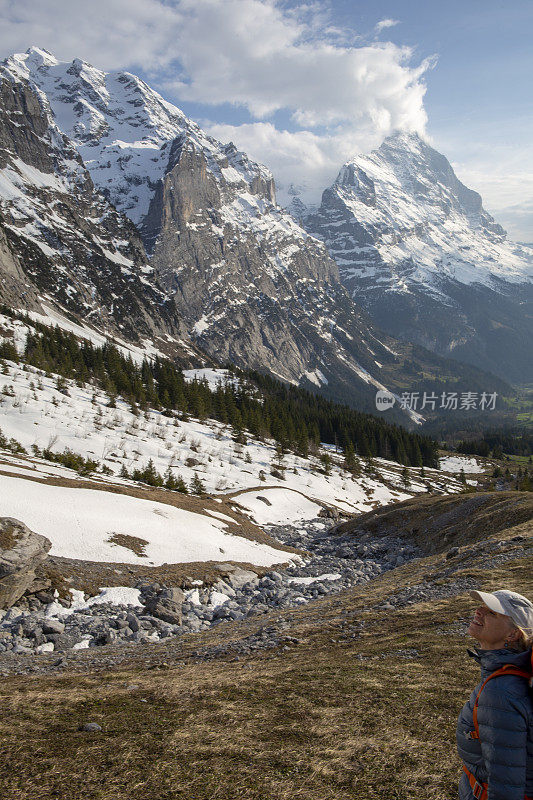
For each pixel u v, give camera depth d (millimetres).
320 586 36812
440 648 13797
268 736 8430
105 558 36969
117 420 112875
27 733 8805
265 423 158000
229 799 6359
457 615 17172
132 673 15727
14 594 28141
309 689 11172
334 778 6859
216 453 113750
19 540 29047
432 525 55188
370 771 7023
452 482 165750
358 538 63406
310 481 111000
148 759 7562
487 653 3916
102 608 30031
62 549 36000
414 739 8023
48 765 7395
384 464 175500
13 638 24094
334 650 15969
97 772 7141
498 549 28578
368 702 9992
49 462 66750
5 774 7117
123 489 53625
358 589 33125
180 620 29609
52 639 24297
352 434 191375
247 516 73062
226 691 11367
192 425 140250
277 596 35531
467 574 23812
